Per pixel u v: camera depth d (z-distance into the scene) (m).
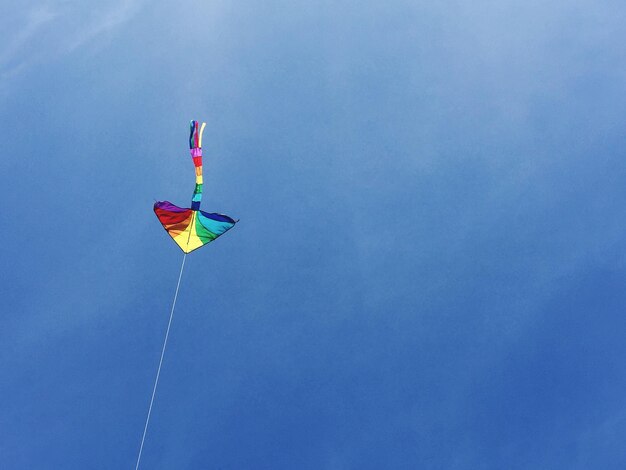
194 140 10.09
